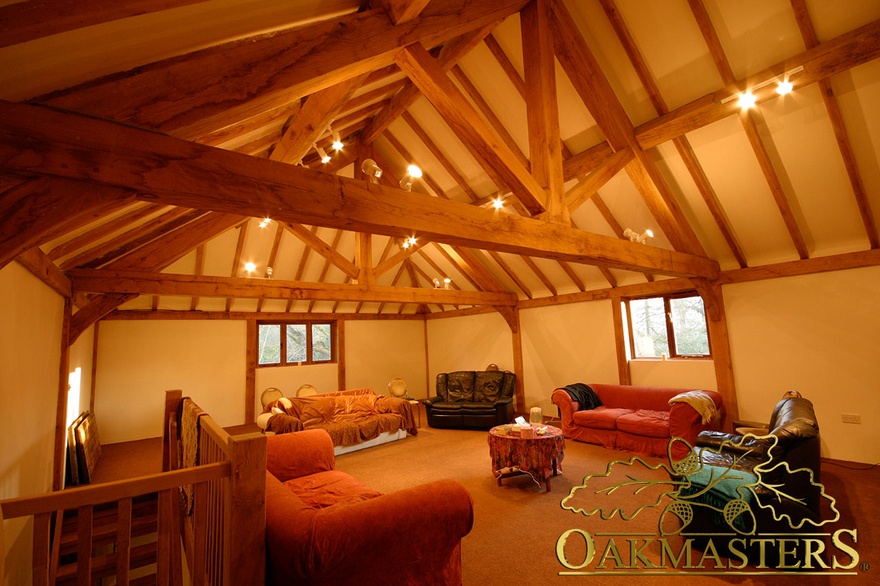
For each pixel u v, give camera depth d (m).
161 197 1.59
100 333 6.68
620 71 4.12
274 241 7.04
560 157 3.39
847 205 4.25
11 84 1.29
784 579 2.50
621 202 5.34
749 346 5.18
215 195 1.66
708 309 5.42
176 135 1.63
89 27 1.19
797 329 4.83
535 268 7.28
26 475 2.79
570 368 7.35
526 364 8.12
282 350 8.62
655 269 4.36
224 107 1.62
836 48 3.12
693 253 5.11
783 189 4.38
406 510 2.12
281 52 1.75
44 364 3.24
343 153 5.87
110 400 6.67
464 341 9.58
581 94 4.13
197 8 1.38
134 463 5.48
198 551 1.91
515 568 2.72
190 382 7.39
